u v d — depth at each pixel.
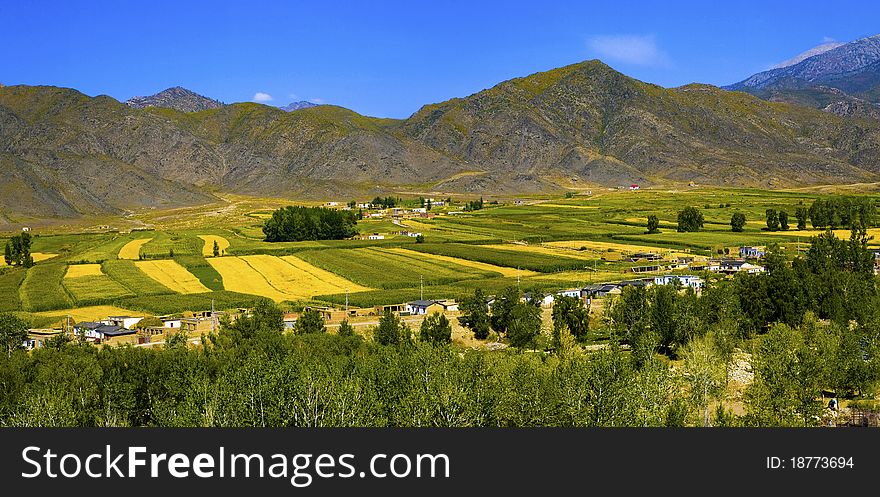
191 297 184.38
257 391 76.12
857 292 145.50
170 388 91.44
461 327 153.75
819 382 91.12
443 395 74.12
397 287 196.62
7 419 79.25
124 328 147.75
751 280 146.62
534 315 147.38
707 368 93.88
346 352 117.38
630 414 74.12
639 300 143.00
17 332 137.38
